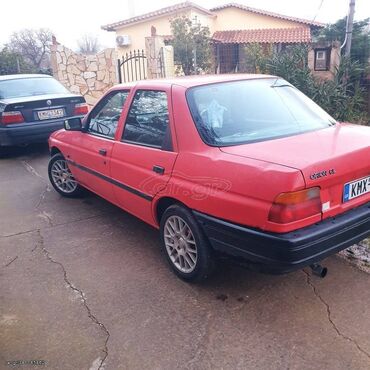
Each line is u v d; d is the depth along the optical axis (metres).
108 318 2.98
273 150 2.85
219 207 2.84
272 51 9.59
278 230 2.53
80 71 13.52
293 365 2.48
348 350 2.58
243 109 3.38
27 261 3.87
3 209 5.27
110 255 3.93
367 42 8.91
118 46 24.09
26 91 8.07
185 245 3.30
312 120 3.53
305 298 3.12
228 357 2.56
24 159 8.00
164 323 2.90
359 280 3.32
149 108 3.67
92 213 5.03
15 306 3.17
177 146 3.25
